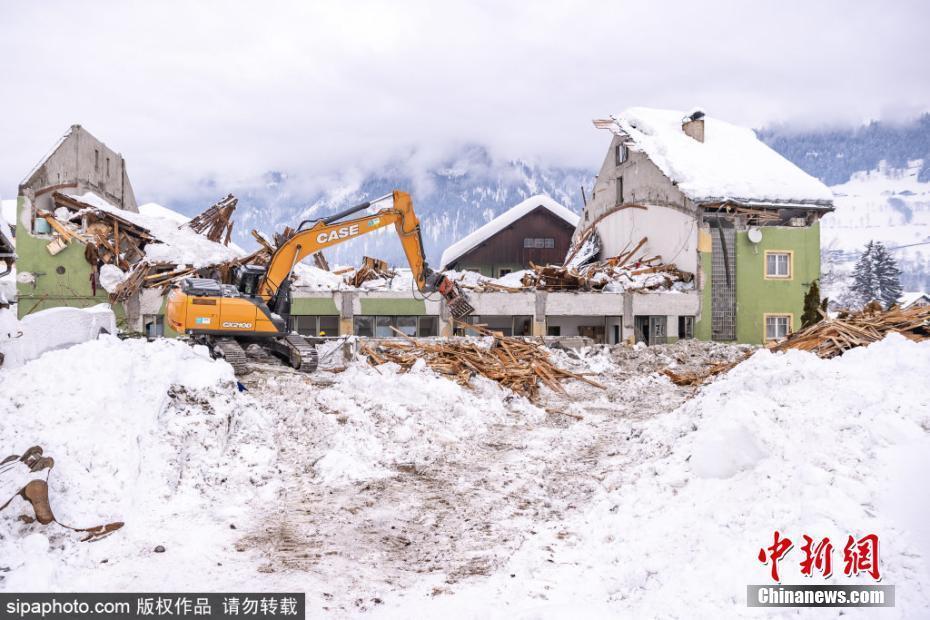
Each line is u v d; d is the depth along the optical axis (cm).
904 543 550
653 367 2258
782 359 1077
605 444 1219
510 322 3073
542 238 4525
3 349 964
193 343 1722
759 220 3131
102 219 2752
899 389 820
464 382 1717
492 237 4488
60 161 3048
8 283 2655
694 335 3014
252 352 1880
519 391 1738
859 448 715
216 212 3459
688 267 3083
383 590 621
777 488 687
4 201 4431
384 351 1986
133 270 2631
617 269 3198
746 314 3044
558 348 2353
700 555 618
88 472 786
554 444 1227
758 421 803
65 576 639
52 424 821
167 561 677
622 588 607
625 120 3609
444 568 675
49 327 1080
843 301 9081
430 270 1830
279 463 1027
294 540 746
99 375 912
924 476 630
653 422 1180
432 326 2994
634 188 3509
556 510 857
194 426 960
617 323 3092
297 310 2777
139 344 1082
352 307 2805
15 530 686
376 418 1288
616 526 753
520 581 636
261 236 2945
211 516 804
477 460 1113
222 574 651
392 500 895
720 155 3341
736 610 520
